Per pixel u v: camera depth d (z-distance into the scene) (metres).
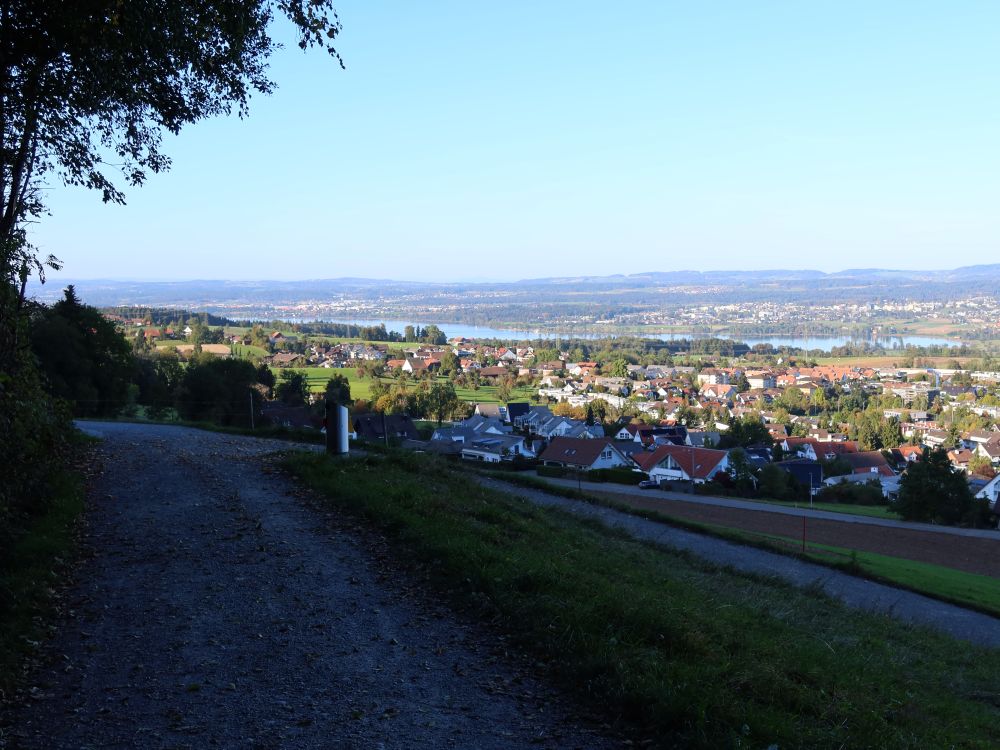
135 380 52.00
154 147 14.48
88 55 11.66
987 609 19.12
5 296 10.73
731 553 21.22
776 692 6.34
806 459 77.44
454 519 11.48
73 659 6.75
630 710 5.87
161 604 8.09
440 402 95.06
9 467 10.16
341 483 13.41
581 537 14.95
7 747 5.22
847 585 19.97
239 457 17.31
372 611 8.02
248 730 5.53
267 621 7.68
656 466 60.78
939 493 40.69
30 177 14.62
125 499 12.78
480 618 7.81
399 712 5.86
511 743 5.44
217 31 13.07
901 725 6.56
